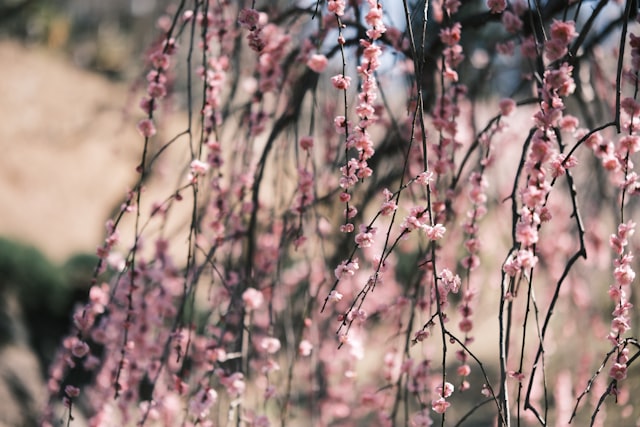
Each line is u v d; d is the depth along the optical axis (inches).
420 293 123.7
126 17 561.0
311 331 141.8
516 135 163.8
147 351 122.6
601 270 177.8
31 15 531.5
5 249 282.8
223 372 106.2
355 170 80.0
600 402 76.9
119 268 122.0
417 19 128.5
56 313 284.2
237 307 121.7
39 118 498.9
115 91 542.9
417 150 123.4
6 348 252.8
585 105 138.0
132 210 104.9
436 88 126.2
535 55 101.8
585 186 168.6
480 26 118.8
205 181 141.1
